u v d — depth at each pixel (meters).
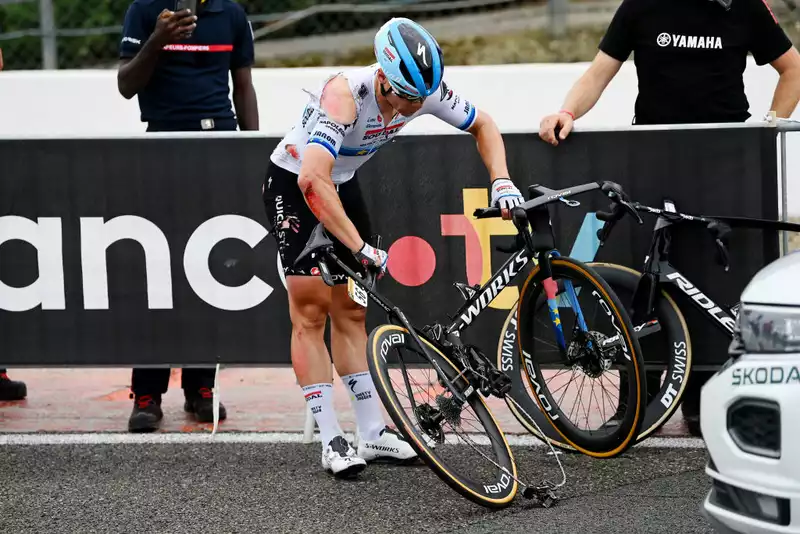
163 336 15.05
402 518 11.58
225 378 18.56
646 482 12.61
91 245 14.99
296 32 31.45
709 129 14.11
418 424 12.19
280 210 12.84
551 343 13.98
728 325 13.60
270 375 18.70
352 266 13.05
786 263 9.37
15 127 26.17
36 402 17.09
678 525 11.09
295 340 13.16
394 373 13.06
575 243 14.54
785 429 8.27
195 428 15.52
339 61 31.42
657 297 13.95
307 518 11.66
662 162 14.24
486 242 14.55
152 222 14.88
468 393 12.27
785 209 14.20
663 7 14.60
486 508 11.83
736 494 8.73
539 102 25.62
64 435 15.18
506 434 14.86
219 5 16.44
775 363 8.46
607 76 15.18
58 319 15.15
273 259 14.79
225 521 11.62
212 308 14.95
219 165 14.70
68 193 14.91
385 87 11.53
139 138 14.73
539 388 13.52
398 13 32.31
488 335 14.70
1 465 13.82
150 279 14.98
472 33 34.72
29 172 14.92
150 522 11.64
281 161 12.78
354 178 13.27
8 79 25.98
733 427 8.76
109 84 25.86
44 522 11.69
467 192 14.51
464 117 12.75
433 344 12.42
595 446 12.88
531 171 14.48
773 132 14.01
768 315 8.70
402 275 14.75
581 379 16.39
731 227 13.85
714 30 14.52
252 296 14.88
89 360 15.15
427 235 14.64
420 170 14.54
